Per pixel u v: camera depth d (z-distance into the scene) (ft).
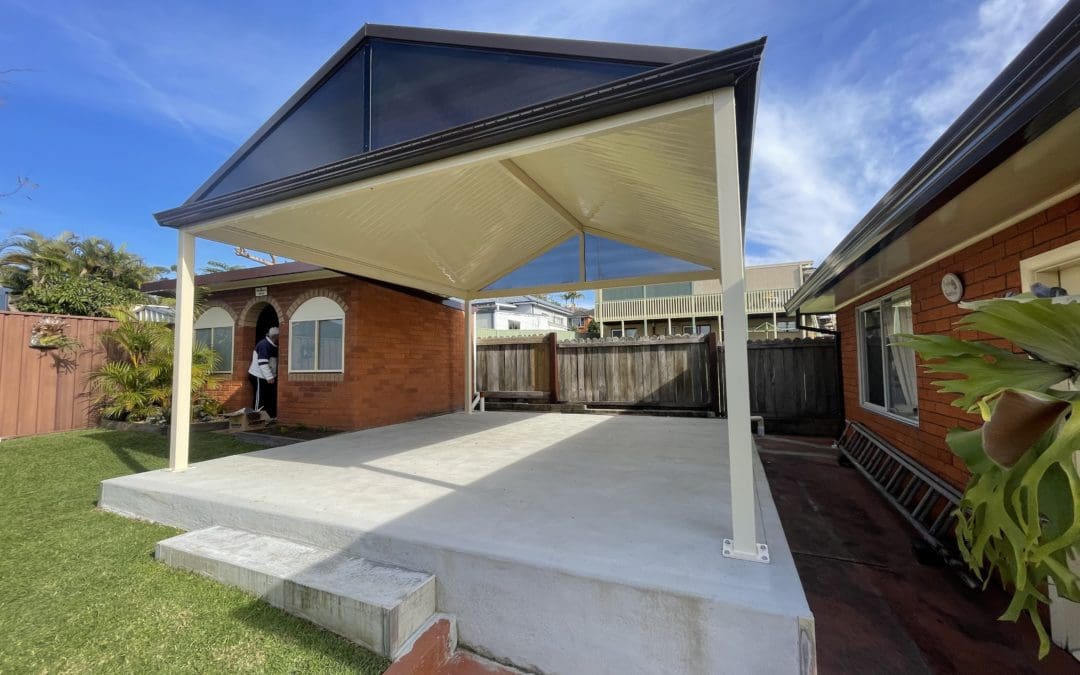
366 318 23.85
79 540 10.26
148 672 6.35
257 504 9.99
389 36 10.85
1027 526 3.56
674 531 8.11
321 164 11.84
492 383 30.63
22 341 23.35
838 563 10.19
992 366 4.16
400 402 25.82
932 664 6.98
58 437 22.40
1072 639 7.07
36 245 50.49
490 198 15.19
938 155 6.51
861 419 18.49
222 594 8.13
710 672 5.95
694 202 12.39
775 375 24.45
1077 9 4.14
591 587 6.60
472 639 7.41
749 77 7.17
